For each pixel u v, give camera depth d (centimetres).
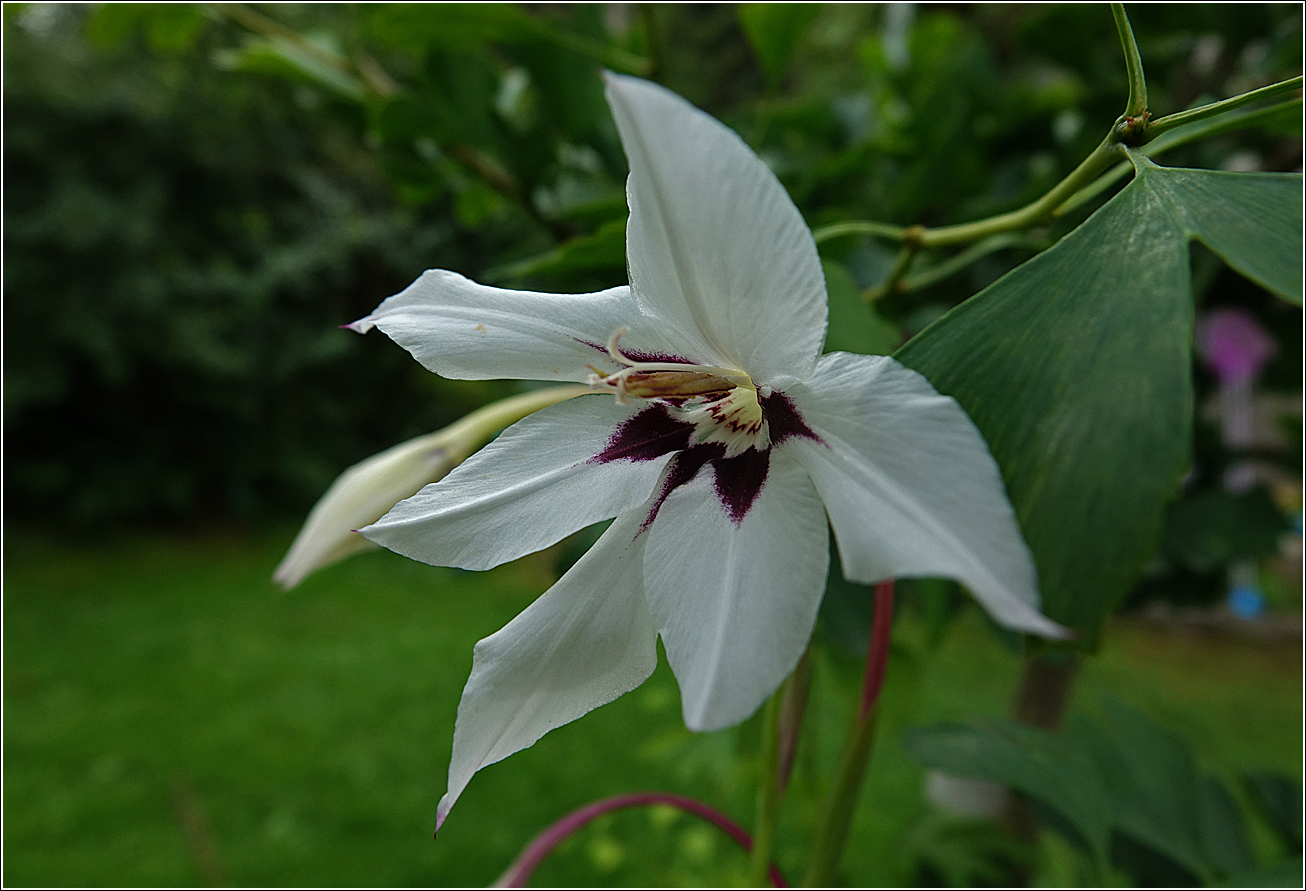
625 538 12
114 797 66
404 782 69
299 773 70
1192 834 19
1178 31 26
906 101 34
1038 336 9
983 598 8
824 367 10
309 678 88
